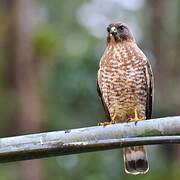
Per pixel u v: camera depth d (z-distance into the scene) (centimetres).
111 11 2030
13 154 682
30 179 1641
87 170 1702
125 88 934
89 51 1778
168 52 1938
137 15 1997
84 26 1945
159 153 1783
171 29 1958
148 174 1664
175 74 1917
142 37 1967
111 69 934
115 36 939
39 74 1741
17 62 1728
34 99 1711
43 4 1914
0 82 1728
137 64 932
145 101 947
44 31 1761
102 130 685
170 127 682
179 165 1702
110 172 1691
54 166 1703
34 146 682
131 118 955
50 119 1730
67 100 1767
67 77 1761
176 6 1961
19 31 1736
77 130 684
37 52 1742
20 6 1744
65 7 1934
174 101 1800
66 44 1830
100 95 970
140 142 672
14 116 1703
